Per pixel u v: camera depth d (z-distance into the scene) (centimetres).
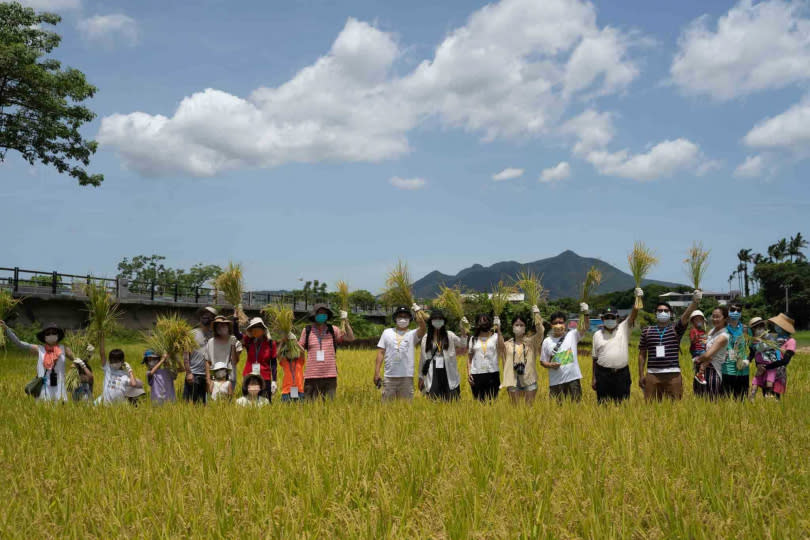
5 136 2609
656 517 353
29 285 2636
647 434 555
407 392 952
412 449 510
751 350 1020
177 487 421
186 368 971
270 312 980
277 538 341
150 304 3111
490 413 702
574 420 635
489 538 328
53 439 621
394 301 980
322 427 631
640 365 931
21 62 2509
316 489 412
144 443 554
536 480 425
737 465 448
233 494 417
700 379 920
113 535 353
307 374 959
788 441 525
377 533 344
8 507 385
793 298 10225
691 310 901
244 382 933
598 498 382
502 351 970
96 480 446
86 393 992
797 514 343
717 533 322
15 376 1480
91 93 2820
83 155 2828
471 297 1798
